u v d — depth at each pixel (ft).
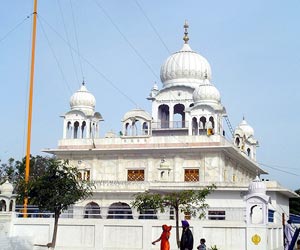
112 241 126.72
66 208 122.62
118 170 192.13
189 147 183.01
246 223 119.96
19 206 144.05
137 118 199.82
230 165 198.08
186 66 228.43
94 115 210.18
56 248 128.98
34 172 249.34
